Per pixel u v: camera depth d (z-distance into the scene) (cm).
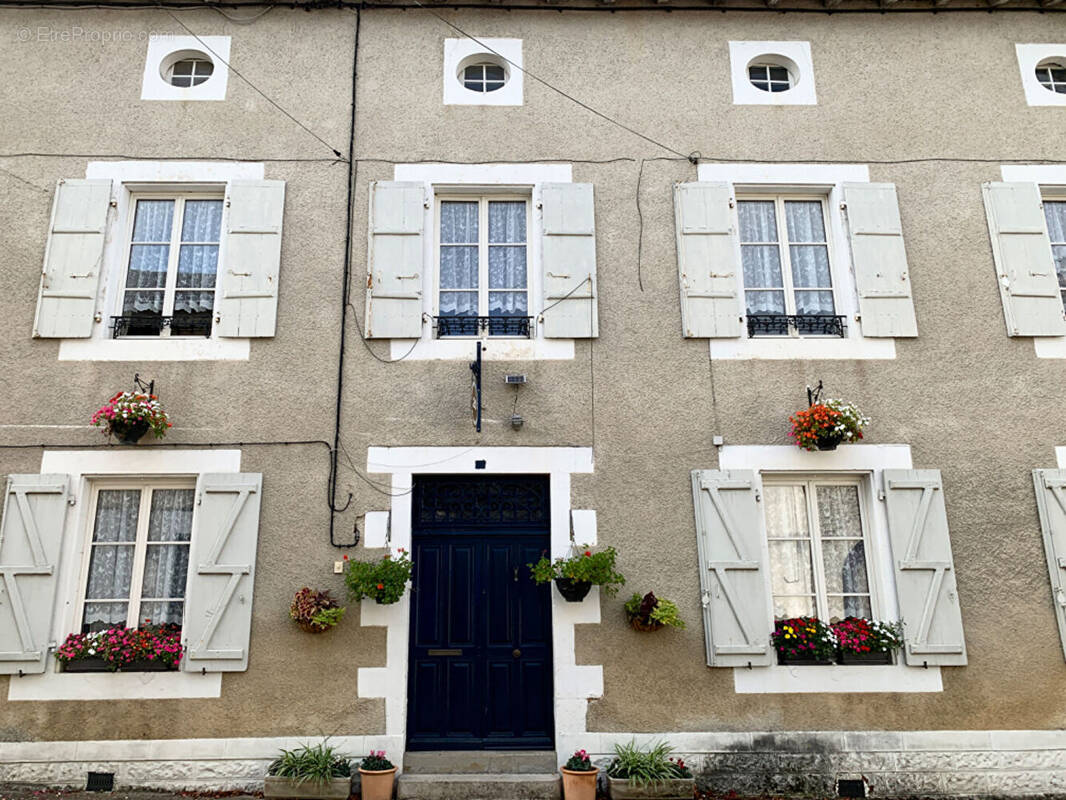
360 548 636
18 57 727
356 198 708
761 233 736
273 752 599
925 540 642
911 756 612
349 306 684
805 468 660
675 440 665
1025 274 706
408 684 629
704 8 764
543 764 609
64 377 656
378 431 659
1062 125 749
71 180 694
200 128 716
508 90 741
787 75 781
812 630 621
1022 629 636
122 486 653
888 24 772
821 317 705
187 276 702
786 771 607
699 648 626
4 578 610
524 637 645
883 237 709
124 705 601
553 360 678
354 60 739
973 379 685
